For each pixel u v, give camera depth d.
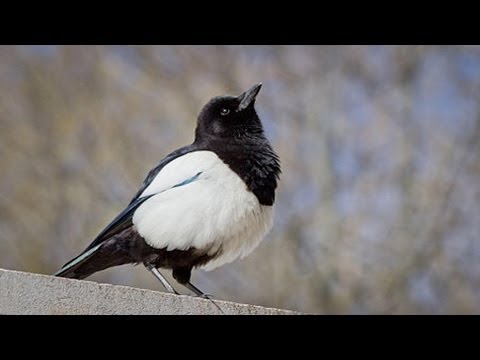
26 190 15.59
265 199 6.74
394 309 14.40
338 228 14.66
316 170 15.09
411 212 14.91
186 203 6.48
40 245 15.13
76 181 15.56
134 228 6.65
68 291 4.90
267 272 14.30
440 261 14.73
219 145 6.87
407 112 15.73
